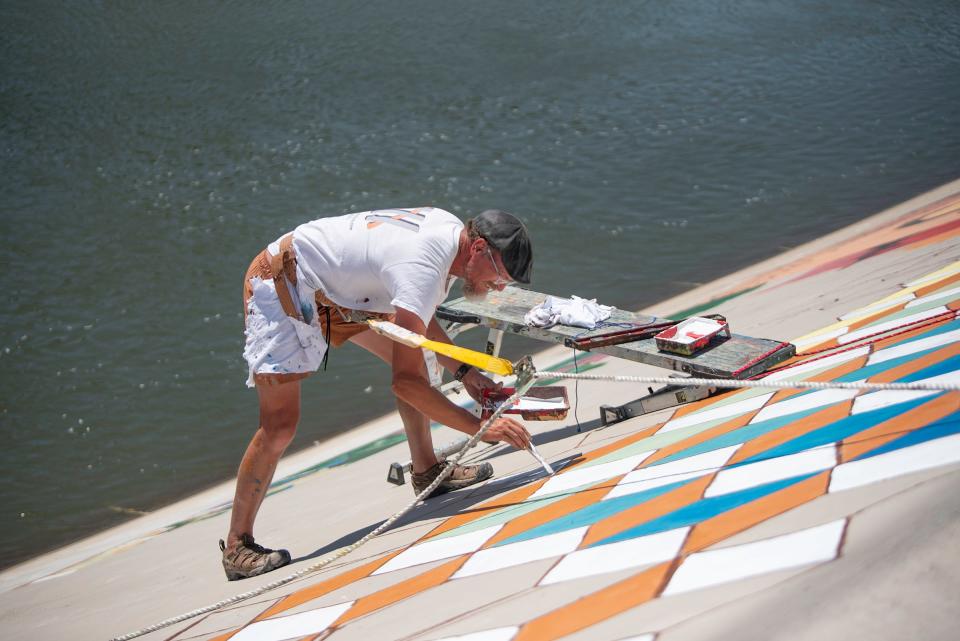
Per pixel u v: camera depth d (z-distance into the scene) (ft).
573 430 15.12
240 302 35.55
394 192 44.62
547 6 74.49
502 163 46.91
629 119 52.08
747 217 38.22
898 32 68.18
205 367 30.99
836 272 24.38
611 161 46.29
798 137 48.19
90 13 76.33
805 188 41.01
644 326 14.44
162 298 35.94
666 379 8.82
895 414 7.93
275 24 72.90
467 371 12.80
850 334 14.37
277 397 11.60
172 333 33.42
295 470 22.30
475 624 7.06
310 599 10.04
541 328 14.98
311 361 11.57
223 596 11.90
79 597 16.42
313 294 11.23
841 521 6.01
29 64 66.39
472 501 12.07
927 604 4.95
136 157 50.47
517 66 61.93
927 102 52.75
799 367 12.45
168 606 12.71
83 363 31.58
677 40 66.33
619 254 35.68
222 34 71.15
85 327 33.88
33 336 33.40
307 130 52.85
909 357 10.25
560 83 58.39
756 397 11.41
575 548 7.91
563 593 6.96
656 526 7.58
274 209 43.57
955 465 6.08
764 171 43.70
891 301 16.60
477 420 10.98
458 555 9.35
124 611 13.66
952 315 11.89
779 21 70.95
